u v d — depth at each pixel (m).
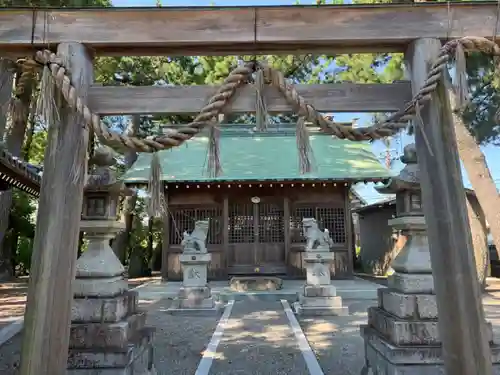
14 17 2.87
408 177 3.85
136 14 2.90
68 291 2.59
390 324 3.63
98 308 3.59
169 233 13.21
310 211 13.41
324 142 15.67
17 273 16.84
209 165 2.82
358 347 5.31
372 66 10.05
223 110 2.80
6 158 6.84
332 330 6.36
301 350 5.12
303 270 12.99
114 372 3.33
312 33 2.88
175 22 2.90
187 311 7.91
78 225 2.69
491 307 7.98
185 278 8.30
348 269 13.09
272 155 14.70
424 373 3.35
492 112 7.39
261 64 2.79
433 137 2.67
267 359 4.77
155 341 5.78
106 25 2.89
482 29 2.89
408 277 3.69
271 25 2.89
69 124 2.71
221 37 2.88
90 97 2.88
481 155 5.07
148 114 2.97
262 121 2.71
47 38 2.86
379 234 16.38
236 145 15.62
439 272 2.59
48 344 2.48
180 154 14.55
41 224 2.60
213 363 4.64
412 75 2.90
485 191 4.96
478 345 2.44
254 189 13.34
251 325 6.80
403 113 2.71
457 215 2.56
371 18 2.91
